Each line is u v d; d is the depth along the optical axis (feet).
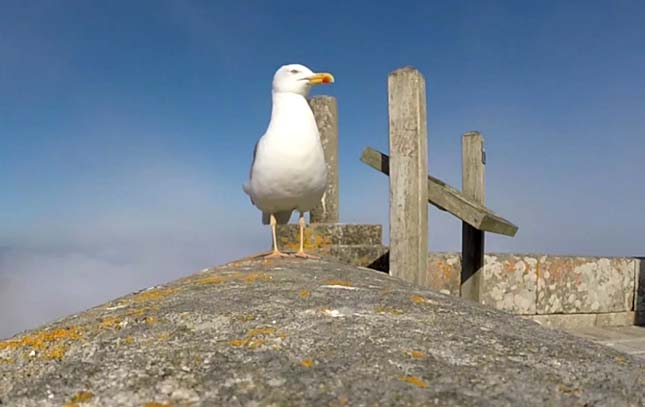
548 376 1.28
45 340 1.53
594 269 6.54
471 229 5.09
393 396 1.12
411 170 4.09
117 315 1.76
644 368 1.43
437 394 1.14
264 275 2.52
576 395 1.19
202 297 1.97
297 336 1.47
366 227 4.89
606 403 1.16
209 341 1.46
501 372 1.28
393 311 1.78
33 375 1.32
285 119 3.67
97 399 1.16
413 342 1.45
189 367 1.28
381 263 4.79
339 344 1.41
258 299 1.89
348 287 2.21
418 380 1.20
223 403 1.11
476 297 5.06
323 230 4.74
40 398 1.18
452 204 4.35
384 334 1.51
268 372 1.23
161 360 1.33
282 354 1.34
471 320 1.75
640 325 6.73
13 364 1.40
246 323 1.60
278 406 1.09
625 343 5.58
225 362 1.30
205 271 3.05
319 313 1.71
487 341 1.51
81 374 1.27
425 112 4.21
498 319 1.83
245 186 4.12
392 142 4.17
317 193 3.84
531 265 6.17
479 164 5.05
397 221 4.14
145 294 2.17
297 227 4.74
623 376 1.33
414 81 4.07
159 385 1.20
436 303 1.97
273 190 3.71
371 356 1.33
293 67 3.71
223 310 1.73
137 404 1.13
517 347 1.48
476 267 5.07
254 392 1.15
